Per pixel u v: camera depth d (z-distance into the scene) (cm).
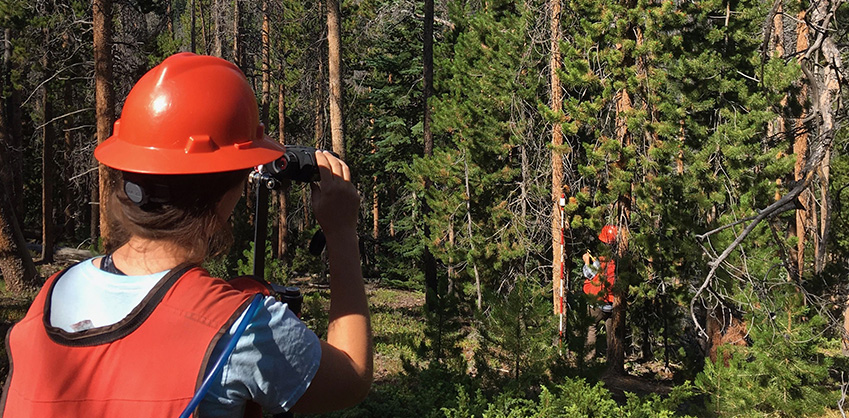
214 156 107
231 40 3269
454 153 1847
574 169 1617
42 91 2664
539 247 1705
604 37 1338
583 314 754
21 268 1881
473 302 776
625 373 1351
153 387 95
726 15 1381
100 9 1633
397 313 2175
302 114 3694
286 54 3700
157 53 2408
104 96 1634
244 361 98
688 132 1397
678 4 1321
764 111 1355
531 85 1645
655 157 1307
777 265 1049
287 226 3266
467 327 1076
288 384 101
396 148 2794
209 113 108
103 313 101
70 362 97
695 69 1294
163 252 105
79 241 3278
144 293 101
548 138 1697
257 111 118
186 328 98
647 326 1530
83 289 104
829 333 1174
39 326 103
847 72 1090
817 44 838
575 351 731
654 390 1224
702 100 1345
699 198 1325
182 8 4503
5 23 1834
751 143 1383
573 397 658
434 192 1838
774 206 877
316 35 3369
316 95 3422
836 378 1248
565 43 1362
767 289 1078
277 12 3269
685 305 1324
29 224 3647
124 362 97
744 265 1088
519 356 725
